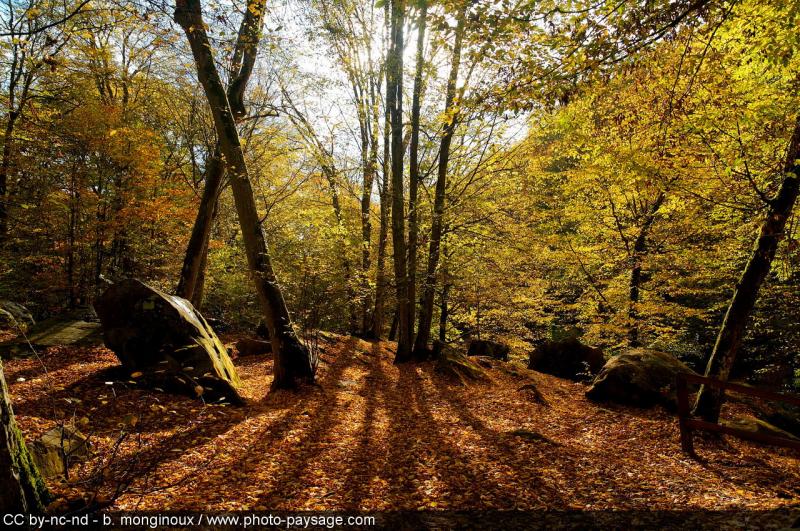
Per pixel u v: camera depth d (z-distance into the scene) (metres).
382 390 11.08
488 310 19.92
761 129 7.65
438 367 12.80
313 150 16.59
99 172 15.70
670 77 7.50
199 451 6.02
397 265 14.12
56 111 15.52
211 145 15.82
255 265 9.66
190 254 12.85
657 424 8.23
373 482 5.51
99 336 12.42
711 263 12.91
